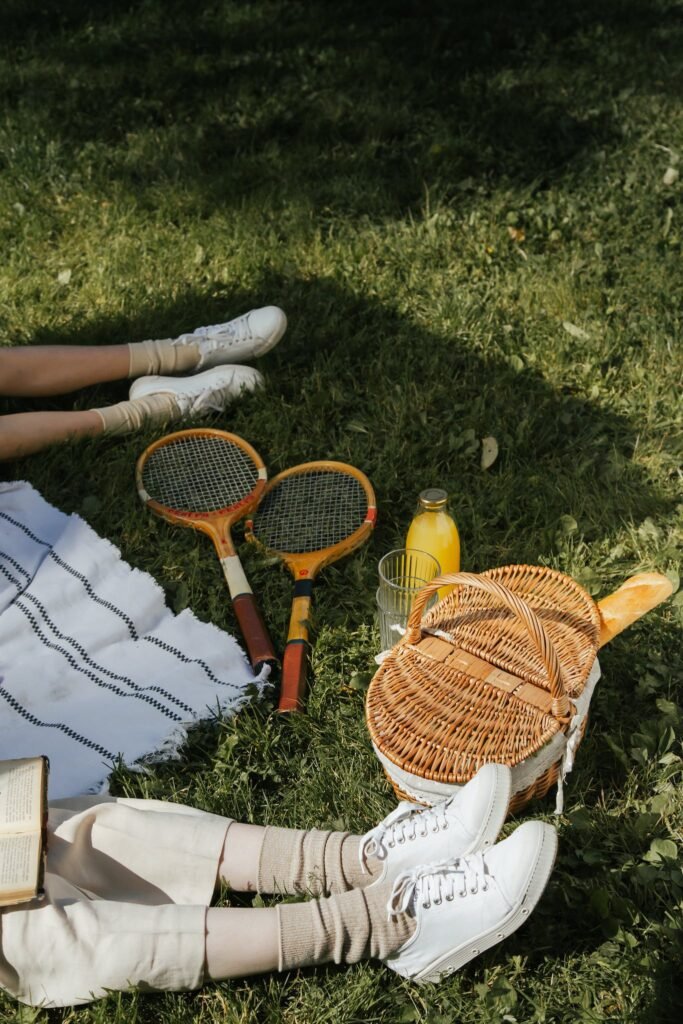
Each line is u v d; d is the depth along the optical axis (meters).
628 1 7.88
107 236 5.39
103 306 4.87
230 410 4.23
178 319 4.75
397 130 6.23
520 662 2.62
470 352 4.49
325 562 3.42
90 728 2.94
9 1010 2.36
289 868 2.46
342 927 2.30
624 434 4.05
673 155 5.83
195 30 7.61
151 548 3.61
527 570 2.87
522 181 5.70
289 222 5.38
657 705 2.92
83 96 6.66
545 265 5.00
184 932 2.27
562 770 2.58
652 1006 2.27
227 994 2.37
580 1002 2.32
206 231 5.35
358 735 2.95
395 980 2.41
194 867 2.45
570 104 6.45
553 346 4.49
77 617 3.29
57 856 2.38
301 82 6.87
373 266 5.05
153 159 5.99
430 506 3.14
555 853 2.28
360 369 4.46
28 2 7.99
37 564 3.44
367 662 3.18
